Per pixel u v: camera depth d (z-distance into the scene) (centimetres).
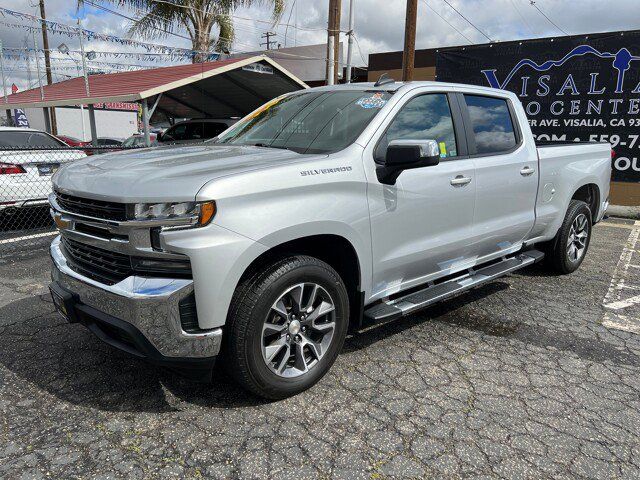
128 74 1620
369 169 322
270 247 272
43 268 564
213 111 1919
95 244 279
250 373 279
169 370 279
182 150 348
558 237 535
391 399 305
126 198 256
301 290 293
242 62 1359
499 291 508
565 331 412
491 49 1178
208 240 253
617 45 1032
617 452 262
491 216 425
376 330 405
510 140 454
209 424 278
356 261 323
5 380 321
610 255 667
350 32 1739
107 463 247
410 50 1506
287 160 297
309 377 306
